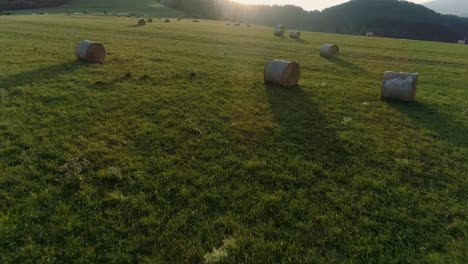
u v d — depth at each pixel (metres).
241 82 16.03
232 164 8.18
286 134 10.03
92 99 12.08
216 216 6.23
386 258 5.36
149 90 13.72
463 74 22.34
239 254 5.32
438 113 12.84
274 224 6.08
